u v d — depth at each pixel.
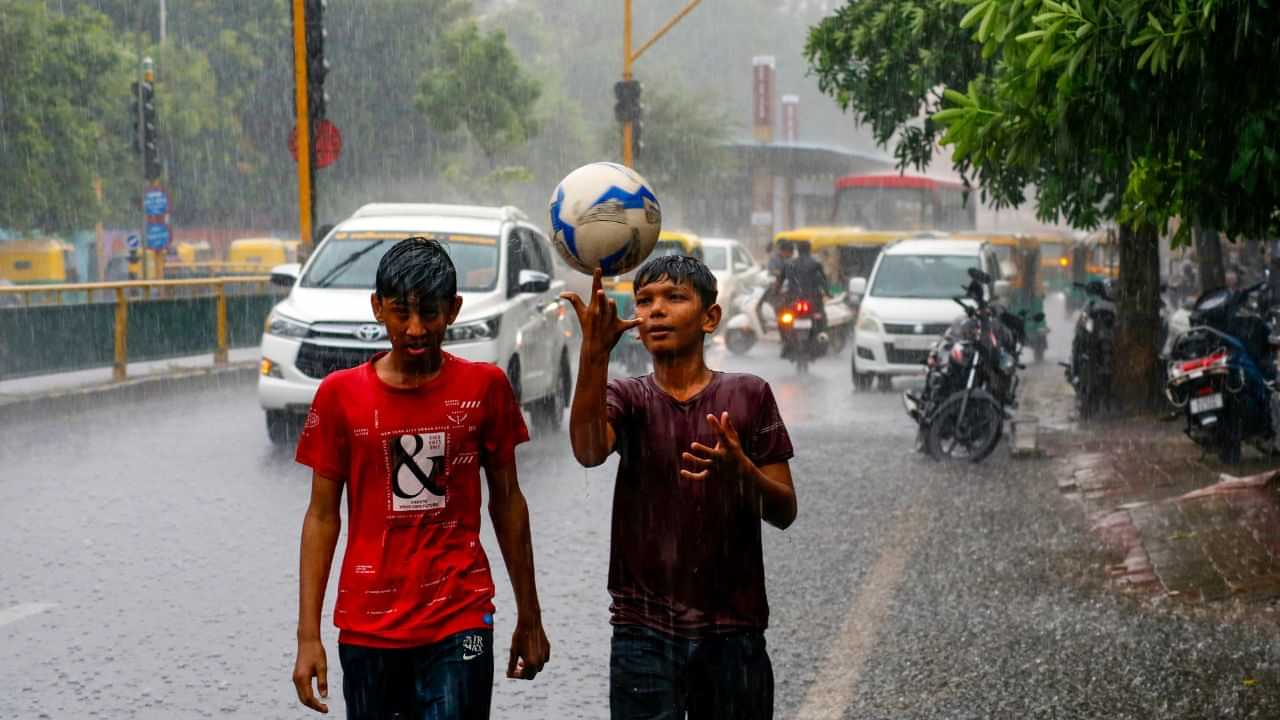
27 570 7.69
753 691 3.59
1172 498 9.08
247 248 52.38
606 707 5.44
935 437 11.63
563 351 14.69
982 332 11.95
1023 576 7.38
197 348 19.16
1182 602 6.75
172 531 8.77
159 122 46.88
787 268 20.98
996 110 7.79
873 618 6.58
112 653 6.13
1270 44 6.73
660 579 3.54
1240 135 7.08
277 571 7.69
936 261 19.67
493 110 46.72
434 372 3.60
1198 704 5.29
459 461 3.59
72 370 16.56
